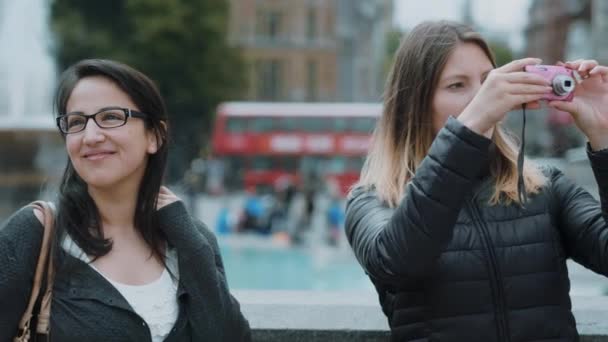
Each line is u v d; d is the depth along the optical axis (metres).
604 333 2.82
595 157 2.17
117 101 2.15
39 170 18.45
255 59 64.88
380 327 2.86
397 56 2.37
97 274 2.08
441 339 2.12
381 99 2.46
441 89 2.26
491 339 2.12
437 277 2.14
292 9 65.25
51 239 2.08
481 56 2.27
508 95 2.00
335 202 21.27
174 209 2.22
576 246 2.32
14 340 2.06
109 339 2.02
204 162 39.44
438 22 2.32
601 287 8.02
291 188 23.30
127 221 2.21
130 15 36.81
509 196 2.24
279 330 2.86
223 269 2.37
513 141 2.42
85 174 2.13
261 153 31.53
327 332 2.85
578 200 2.34
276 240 19.86
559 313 2.18
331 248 17.69
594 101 2.17
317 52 65.81
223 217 21.45
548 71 2.05
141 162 2.19
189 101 38.66
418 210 2.00
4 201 18.39
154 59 37.25
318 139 31.09
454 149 2.00
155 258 2.20
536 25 39.44
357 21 68.38
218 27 38.34
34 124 18.23
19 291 2.03
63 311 2.04
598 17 24.55
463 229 2.18
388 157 2.35
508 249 2.17
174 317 2.14
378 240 2.09
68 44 35.69
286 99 65.38
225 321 2.24
